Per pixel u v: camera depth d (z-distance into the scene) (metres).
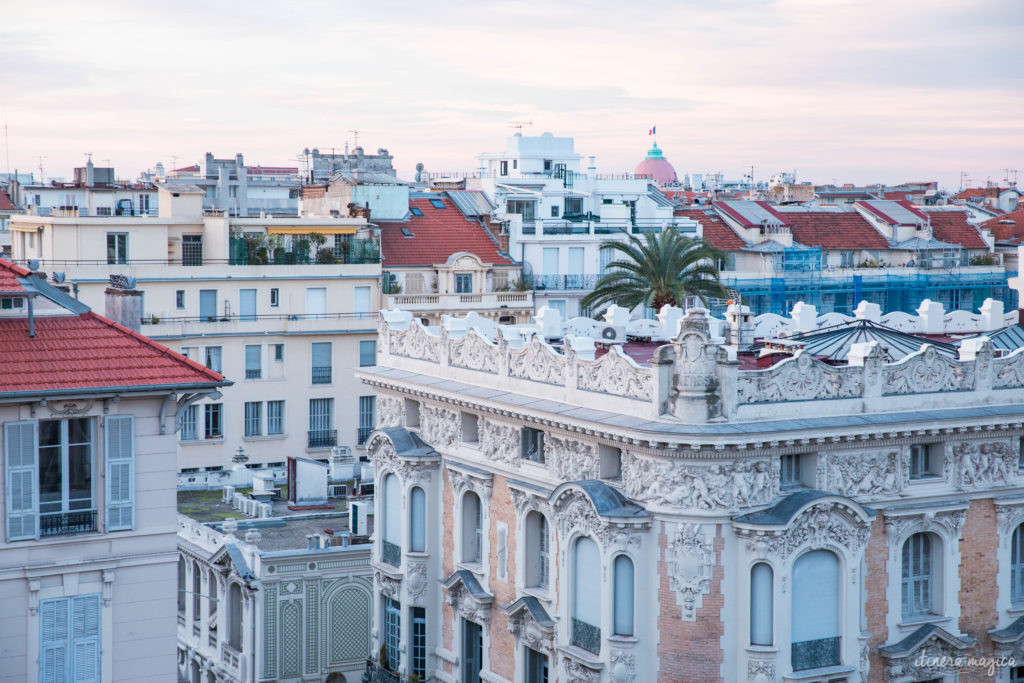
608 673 40.47
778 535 38.59
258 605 56.00
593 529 40.94
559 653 42.94
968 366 42.38
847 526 40.06
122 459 35.53
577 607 42.38
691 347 38.66
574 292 101.81
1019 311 55.66
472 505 49.06
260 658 56.00
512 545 46.09
